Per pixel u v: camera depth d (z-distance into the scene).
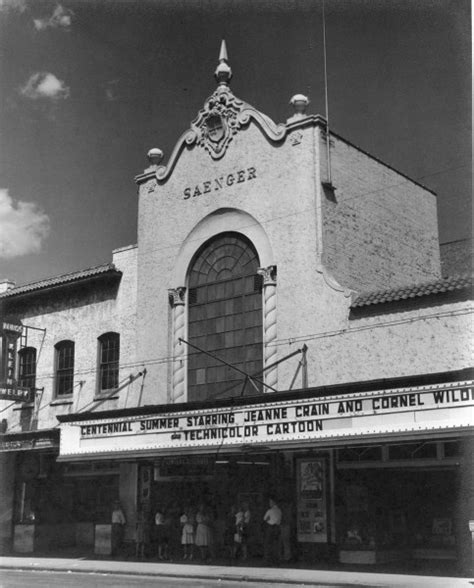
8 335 28.69
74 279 28.53
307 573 18.09
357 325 21.22
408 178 27.28
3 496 29.05
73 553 26.05
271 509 20.88
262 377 22.88
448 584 15.50
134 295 27.17
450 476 19.81
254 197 24.27
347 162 24.36
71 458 24.42
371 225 24.88
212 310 24.89
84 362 28.19
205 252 25.48
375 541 19.75
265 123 24.36
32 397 29.52
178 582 17.16
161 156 27.47
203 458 23.03
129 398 26.25
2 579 18.27
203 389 24.45
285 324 22.72
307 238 22.78
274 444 19.80
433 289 19.86
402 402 17.66
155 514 24.48
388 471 20.53
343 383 19.41
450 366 19.33
